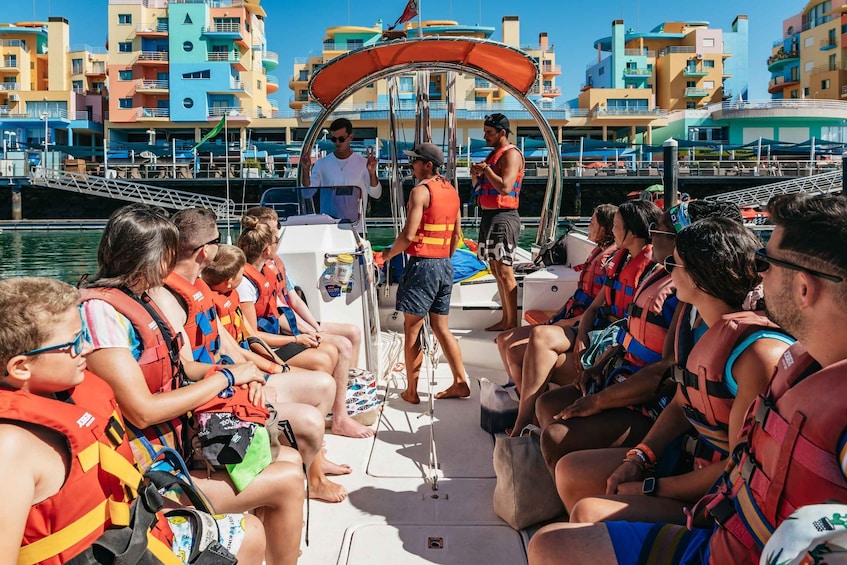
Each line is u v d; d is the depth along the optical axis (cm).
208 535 182
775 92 6731
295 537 225
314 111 4753
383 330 546
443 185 402
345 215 486
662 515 188
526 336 376
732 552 142
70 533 145
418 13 576
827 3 5944
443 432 371
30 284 145
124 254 201
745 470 140
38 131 5466
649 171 3853
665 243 259
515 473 266
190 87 5159
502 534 266
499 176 504
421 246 401
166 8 5269
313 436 263
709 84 5994
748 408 152
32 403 141
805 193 138
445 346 420
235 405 223
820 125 5306
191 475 217
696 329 206
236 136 5206
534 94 5356
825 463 120
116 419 163
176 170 3953
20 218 3456
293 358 339
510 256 502
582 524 175
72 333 146
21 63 5700
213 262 299
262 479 218
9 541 132
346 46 5766
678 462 212
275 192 486
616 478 211
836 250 116
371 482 312
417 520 277
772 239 130
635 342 268
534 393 319
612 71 6050
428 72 616
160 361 204
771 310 129
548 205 645
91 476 148
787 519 111
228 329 304
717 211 249
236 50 5266
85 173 3875
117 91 5228
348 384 377
